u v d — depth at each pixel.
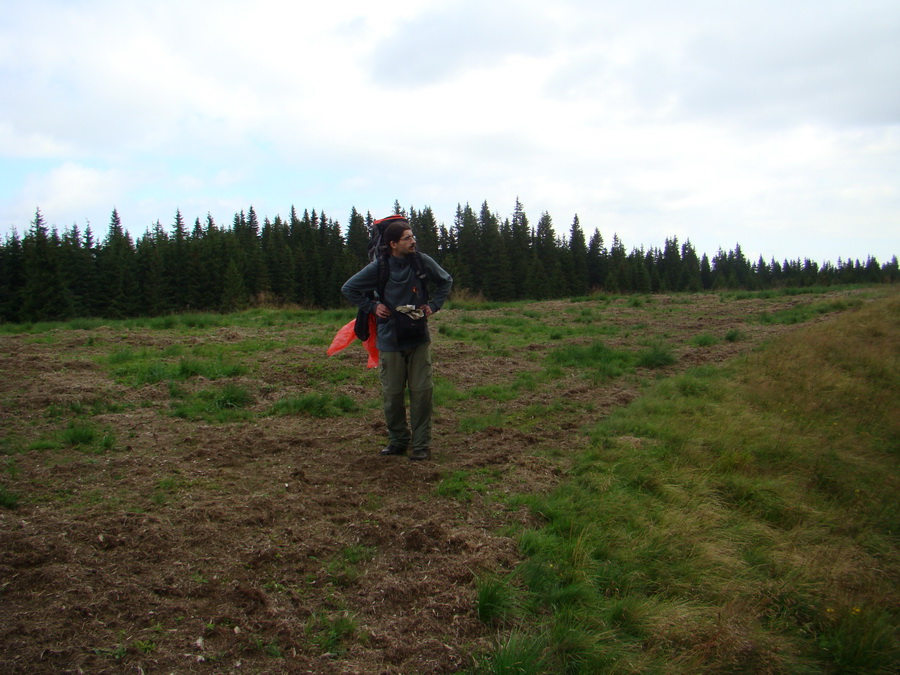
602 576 3.52
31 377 6.36
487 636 2.91
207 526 3.51
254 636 2.70
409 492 4.30
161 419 5.48
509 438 5.61
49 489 3.86
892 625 3.53
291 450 4.97
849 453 6.18
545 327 12.31
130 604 2.80
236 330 10.59
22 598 2.76
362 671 2.58
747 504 4.84
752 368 8.56
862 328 11.29
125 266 46.12
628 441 5.62
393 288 4.73
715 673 2.91
